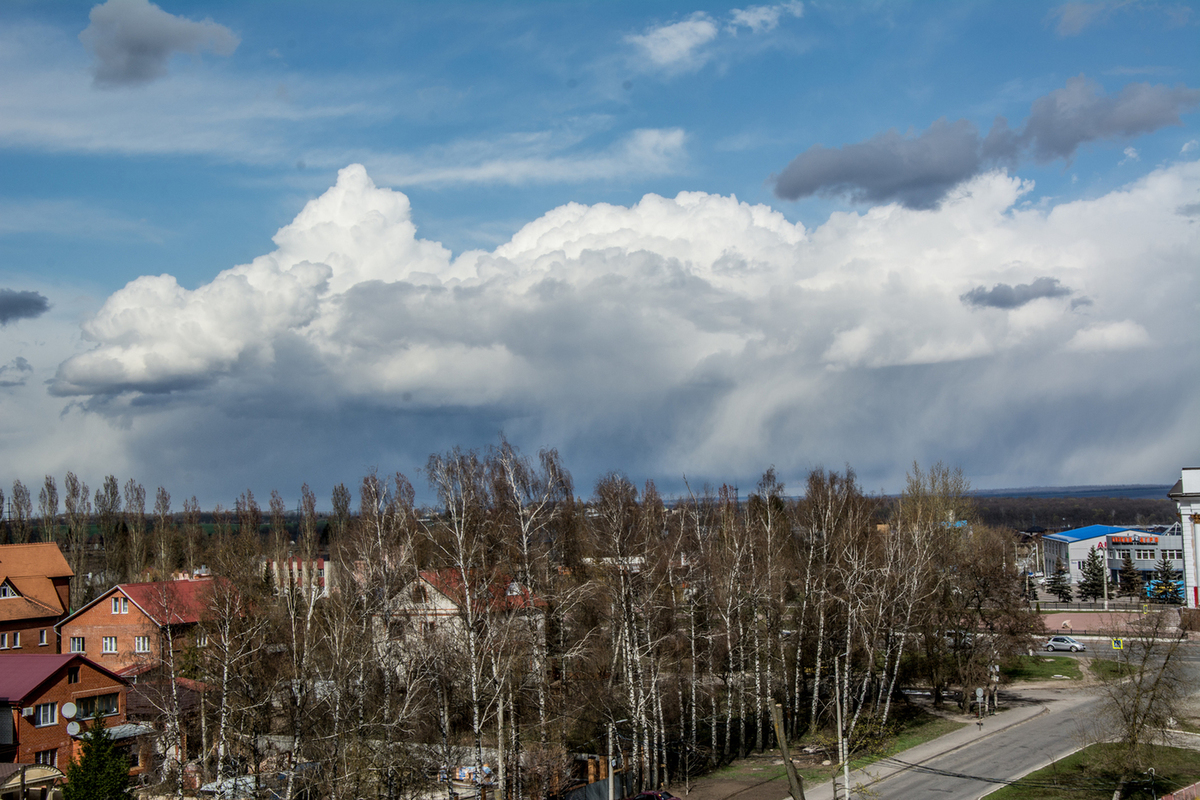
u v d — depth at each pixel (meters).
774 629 70.44
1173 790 52.66
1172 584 130.38
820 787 56.28
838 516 80.00
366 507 61.28
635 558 58.59
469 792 52.91
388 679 53.47
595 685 55.41
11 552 101.62
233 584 54.44
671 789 56.94
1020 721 73.62
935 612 77.25
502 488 54.84
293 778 48.12
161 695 57.00
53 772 55.56
